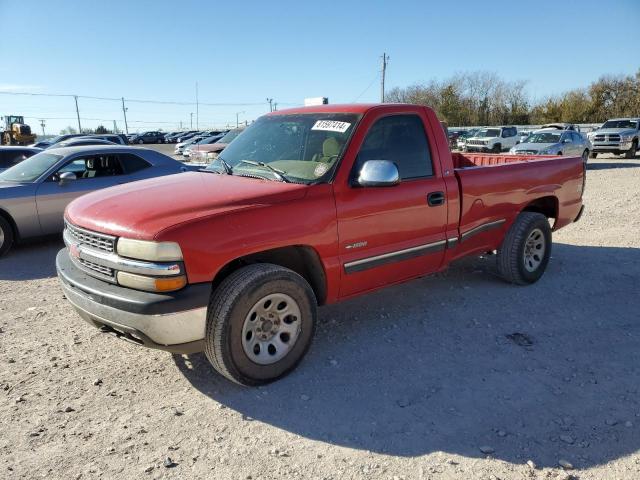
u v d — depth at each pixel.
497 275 5.80
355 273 4.03
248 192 3.62
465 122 66.50
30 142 39.41
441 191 4.58
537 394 3.47
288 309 3.65
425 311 4.96
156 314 3.10
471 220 4.95
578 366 3.88
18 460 2.80
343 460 2.82
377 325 4.64
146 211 3.36
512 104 67.31
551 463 2.78
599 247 7.47
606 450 2.89
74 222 3.67
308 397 3.45
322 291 3.95
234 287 3.33
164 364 3.91
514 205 5.40
